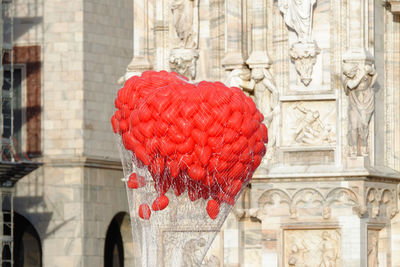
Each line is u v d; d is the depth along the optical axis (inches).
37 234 2241.6
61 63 2244.1
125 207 2274.9
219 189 1504.7
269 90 1776.6
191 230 1537.9
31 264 2250.2
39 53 2252.7
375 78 1748.3
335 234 1739.7
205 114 1462.8
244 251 1782.7
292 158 1759.4
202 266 1786.4
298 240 1753.2
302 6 1756.9
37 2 2255.2
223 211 1525.6
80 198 2210.9
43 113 2247.8
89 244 2213.3
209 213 1514.5
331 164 1743.4
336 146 1744.6
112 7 2274.9
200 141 1465.3
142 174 1518.2
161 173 1493.6
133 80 1501.0
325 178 1737.2
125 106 1496.1
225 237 1780.3
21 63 2260.1
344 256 1731.1
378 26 1782.7
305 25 1756.9
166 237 1553.9
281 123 1766.7
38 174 2233.0
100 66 2255.2
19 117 2258.9
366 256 1733.5
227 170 1487.5
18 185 2242.9
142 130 1477.6
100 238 2230.6
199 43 1828.2
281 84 1770.4
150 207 1536.7
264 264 1760.6
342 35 1750.7
